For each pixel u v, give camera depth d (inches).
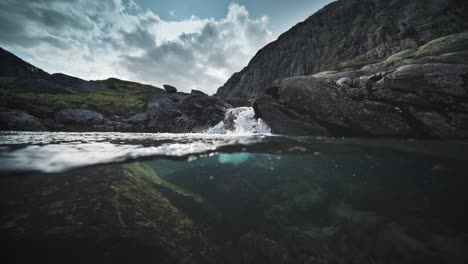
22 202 153.2
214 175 332.8
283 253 154.5
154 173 296.7
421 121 285.7
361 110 332.2
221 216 208.7
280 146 267.9
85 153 216.1
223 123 667.4
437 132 273.6
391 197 208.2
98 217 152.6
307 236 172.7
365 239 154.9
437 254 124.6
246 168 335.9
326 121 355.3
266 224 197.8
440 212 166.2
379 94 331.0
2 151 206.1
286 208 228.8
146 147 263.0
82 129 682.2
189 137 404.5
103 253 127.3
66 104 765.3
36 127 590.6
